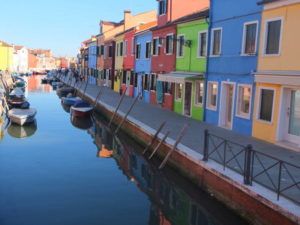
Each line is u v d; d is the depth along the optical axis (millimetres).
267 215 6598
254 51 12984
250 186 7305
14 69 80938
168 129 14289
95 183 11062
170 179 11203
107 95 30625
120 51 32875
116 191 10398
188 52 18312
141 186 10891
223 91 15102
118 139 17984
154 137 13086
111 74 37406
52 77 69812
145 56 25438
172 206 9453
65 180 11305
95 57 46844
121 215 8672
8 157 14094
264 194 6801
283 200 6480
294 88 11188
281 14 11508
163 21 22062
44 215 8578
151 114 18781
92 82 48875
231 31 14406
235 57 14117
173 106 20188
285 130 11641
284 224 6117
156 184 11203
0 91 28016
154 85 23672
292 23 11023
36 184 10867
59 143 16875
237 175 8023
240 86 13875
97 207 9133
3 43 78438
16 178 11430
